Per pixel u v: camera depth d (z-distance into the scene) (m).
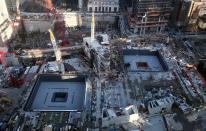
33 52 157.62
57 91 134.38
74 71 142.38
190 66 146.50
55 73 139.75
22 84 133.00
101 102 120.31
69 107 124.88
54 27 190.25
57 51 141.00
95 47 144.50
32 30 195.00
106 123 106.44
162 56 154.88
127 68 147.88
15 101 121.56
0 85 132.12
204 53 161.00
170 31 186.00
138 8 169.12
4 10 171.50
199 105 118.75
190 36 179.62
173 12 183.88
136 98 123.50
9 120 109.06
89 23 199.38
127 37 175.25
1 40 165.50
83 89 136.25
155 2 168.12
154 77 139.00
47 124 106.44
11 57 148.50
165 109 115.12
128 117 107.88
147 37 175.25
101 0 196.38
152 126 107.94
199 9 179.50
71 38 181.00
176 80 136.62
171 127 107.25
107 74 138.88
